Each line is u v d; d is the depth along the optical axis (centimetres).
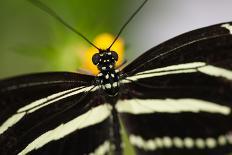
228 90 11
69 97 11
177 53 11
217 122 11
